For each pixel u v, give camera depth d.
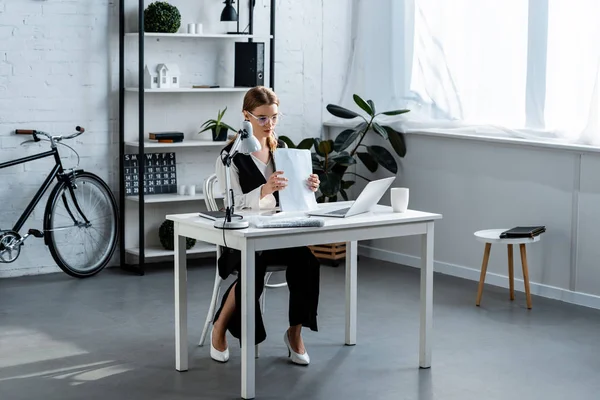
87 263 6.75
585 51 5.87
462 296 6.01
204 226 4.06
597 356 4.71
